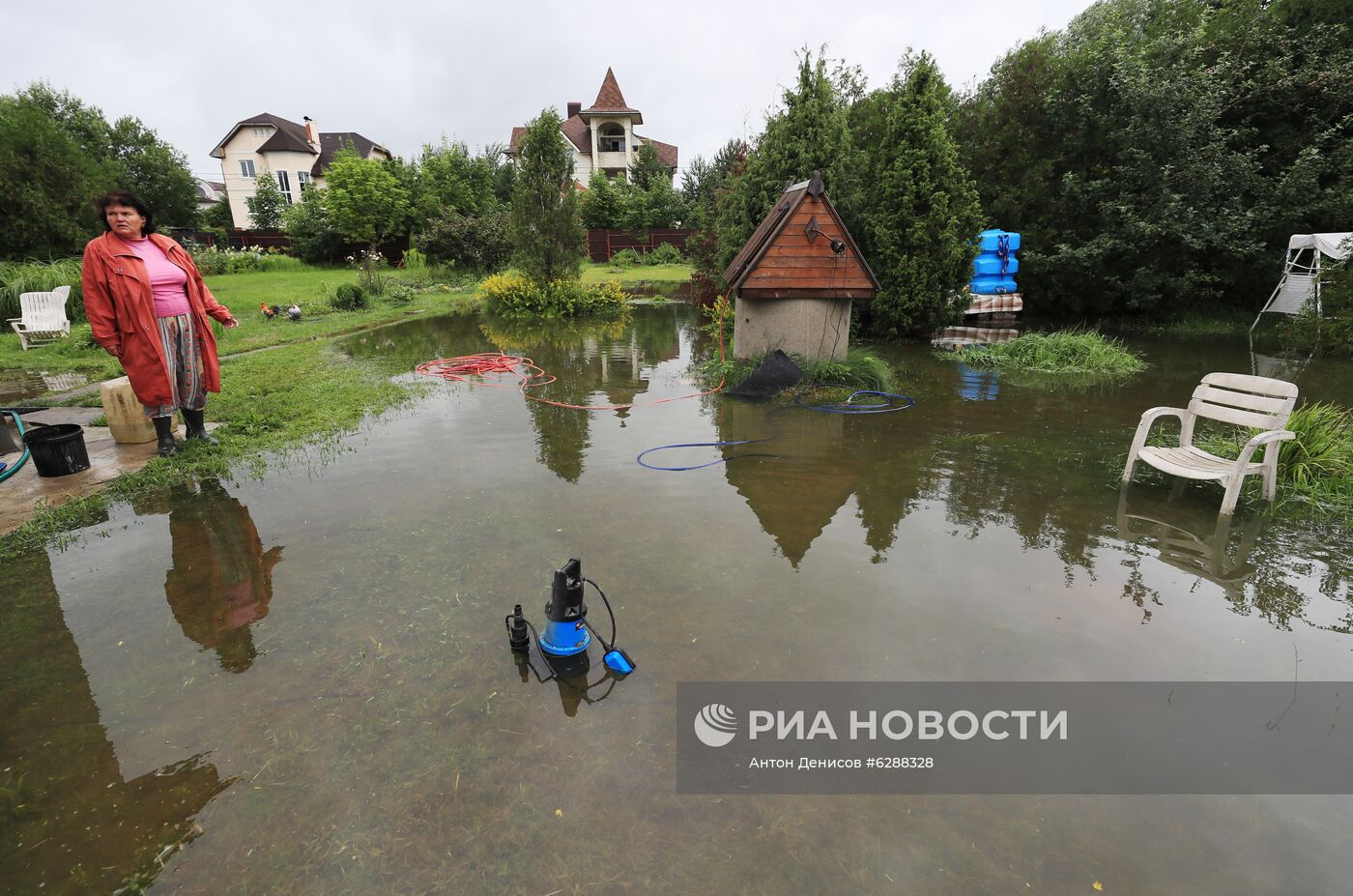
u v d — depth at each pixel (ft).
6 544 11.50
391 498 13.65
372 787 6.47
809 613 9.47
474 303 56.08
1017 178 42.50
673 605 9.64
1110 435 18.66
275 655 8.50
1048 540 11.95
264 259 84.17
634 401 22.62
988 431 19.10
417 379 25.76
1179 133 37.19
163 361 15.30
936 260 33.73
